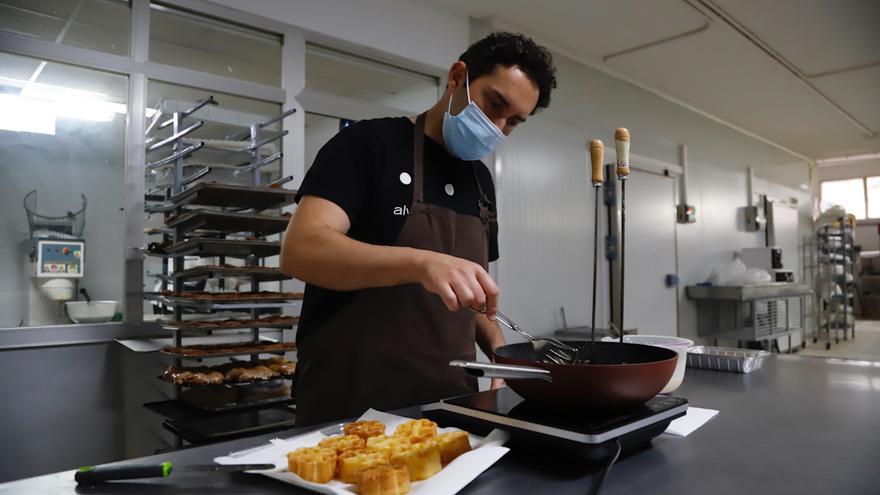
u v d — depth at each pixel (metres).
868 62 4.70
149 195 2.50
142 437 2.41
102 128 2.42
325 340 1.16
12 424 2.15
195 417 1.98
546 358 0.91
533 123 4.14
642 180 5.16
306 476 0.60
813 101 5.82
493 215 1.45
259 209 2.52
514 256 3.94
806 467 0.68
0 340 2.12
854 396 1.11
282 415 2.04
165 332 2.49
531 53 1.17
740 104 5.94
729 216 6.72
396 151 1.21
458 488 0.58
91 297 2.39
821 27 4.02
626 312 4.88
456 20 3.67
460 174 1.32
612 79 4.87
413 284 1.16
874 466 0.69
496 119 1.21
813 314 8.25
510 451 0.73
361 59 3.28
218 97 2.72
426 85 3.61
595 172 0.92
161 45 2.57
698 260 6.04
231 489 0.60
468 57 1.22
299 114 2.92
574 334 4.05
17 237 2.26
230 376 2.16
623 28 3.97
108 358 2.36
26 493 0.58
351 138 1.16
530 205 4.09
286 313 2.91
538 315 4.10
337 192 1.07
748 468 0.68
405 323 1.15
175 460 0.69
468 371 0.69
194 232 2.39
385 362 1.14
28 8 2.24
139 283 2.44
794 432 0.85
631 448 0.73
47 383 2.23
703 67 4.79
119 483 0.61
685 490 0.60
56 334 2.24
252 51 2.83
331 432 0.79
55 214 2.32
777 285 6.03
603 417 0.72
